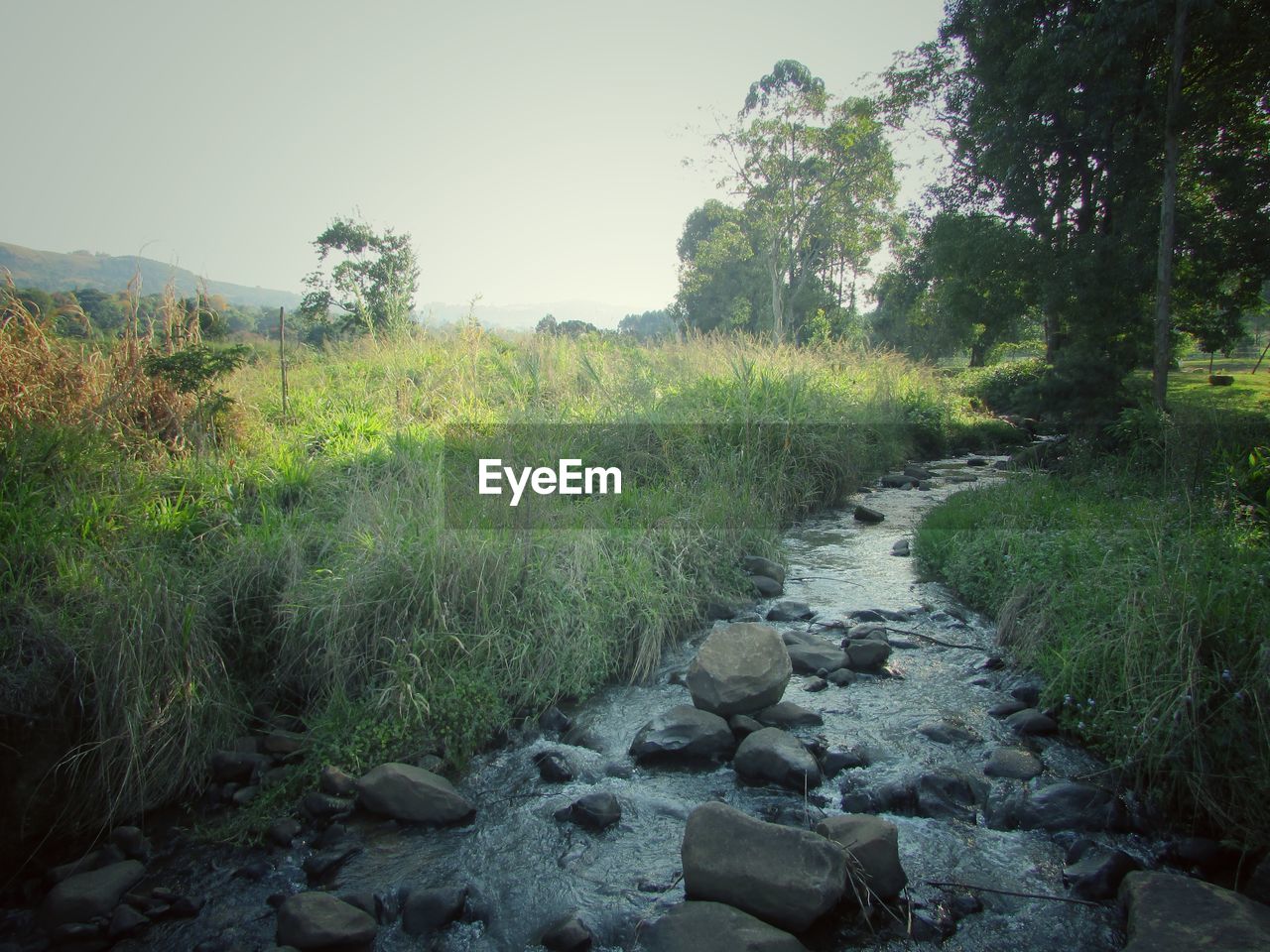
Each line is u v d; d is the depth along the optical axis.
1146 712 3.90
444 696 4.81
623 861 3.70
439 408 10.45
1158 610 4.33
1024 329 39.12
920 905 3.33
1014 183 17.61
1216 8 12.73
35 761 3.92
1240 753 3.68
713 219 52.66
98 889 3.50
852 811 3.99
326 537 5.86
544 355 12.99
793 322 39.56
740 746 4.45
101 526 5.28
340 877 3.64
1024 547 6.41
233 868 3.75
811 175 36.25
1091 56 14.42
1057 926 3.22
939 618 6.46
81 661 4.15
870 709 5.03
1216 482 6.28
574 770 4.43
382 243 20.00
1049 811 3.88
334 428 8.88
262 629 5.27
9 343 6.71
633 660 5.79
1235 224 15.21
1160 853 3.61
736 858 3.36
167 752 4.28
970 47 18.64
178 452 6.95
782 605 6.71
